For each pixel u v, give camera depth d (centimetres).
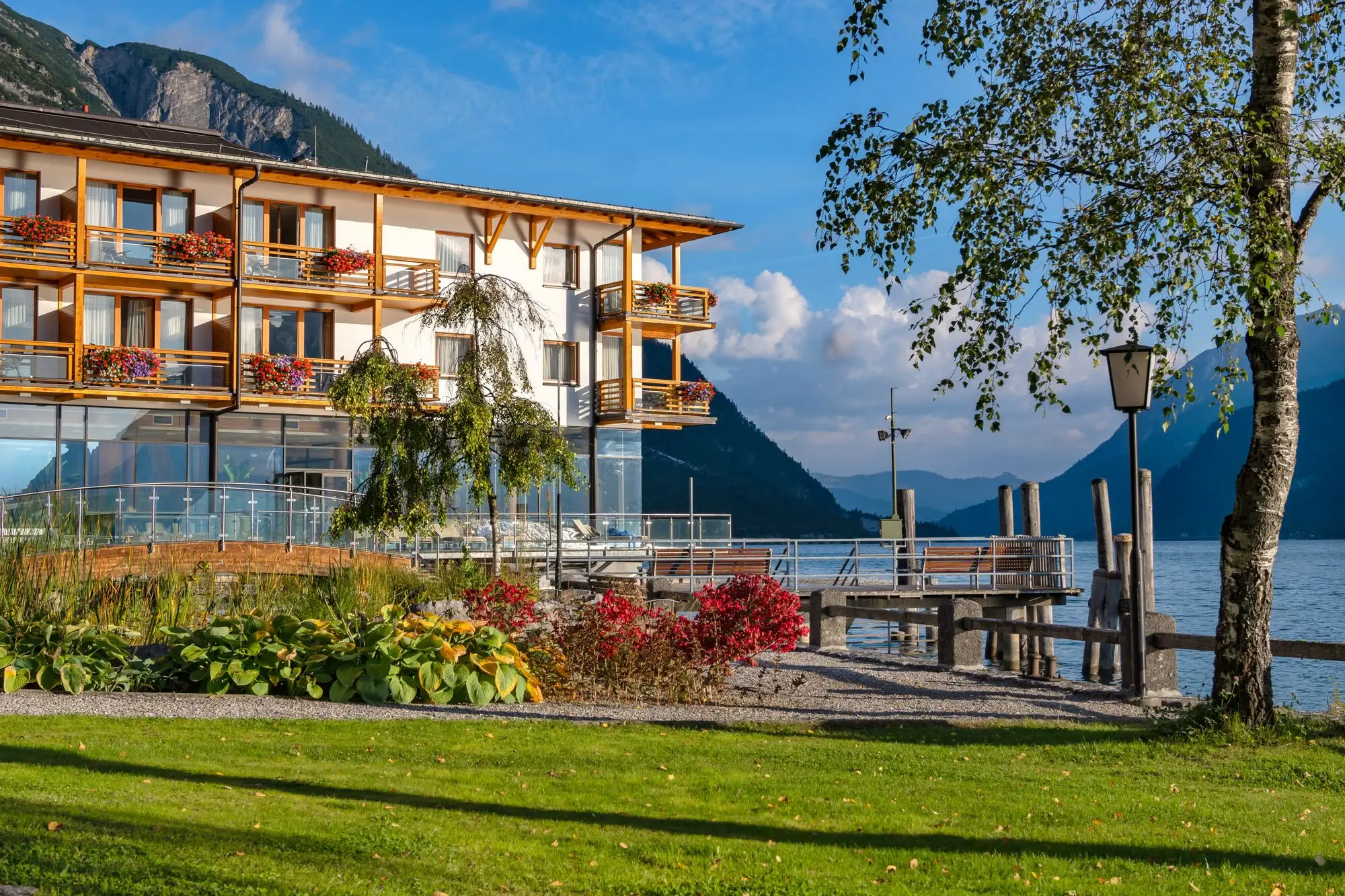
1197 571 8925
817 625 2086
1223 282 1186
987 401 1339
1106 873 715
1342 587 6719
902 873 693
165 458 3212
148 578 1709
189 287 3195
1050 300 1288
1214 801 943
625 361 3709
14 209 3066
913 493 3216
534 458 2234
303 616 1647
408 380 2253
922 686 1614
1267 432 1227
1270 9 1228
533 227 3688
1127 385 1476
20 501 2406
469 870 638
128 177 3173
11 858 573
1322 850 791
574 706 1320
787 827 799
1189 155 1195
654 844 728
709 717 1271
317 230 3412
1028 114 1305
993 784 978
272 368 3225
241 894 556
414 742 1044
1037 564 2880
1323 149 1211
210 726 1078
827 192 1332
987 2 1312
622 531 3575
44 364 3012
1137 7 1291
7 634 1285
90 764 859
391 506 2228
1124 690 1550
